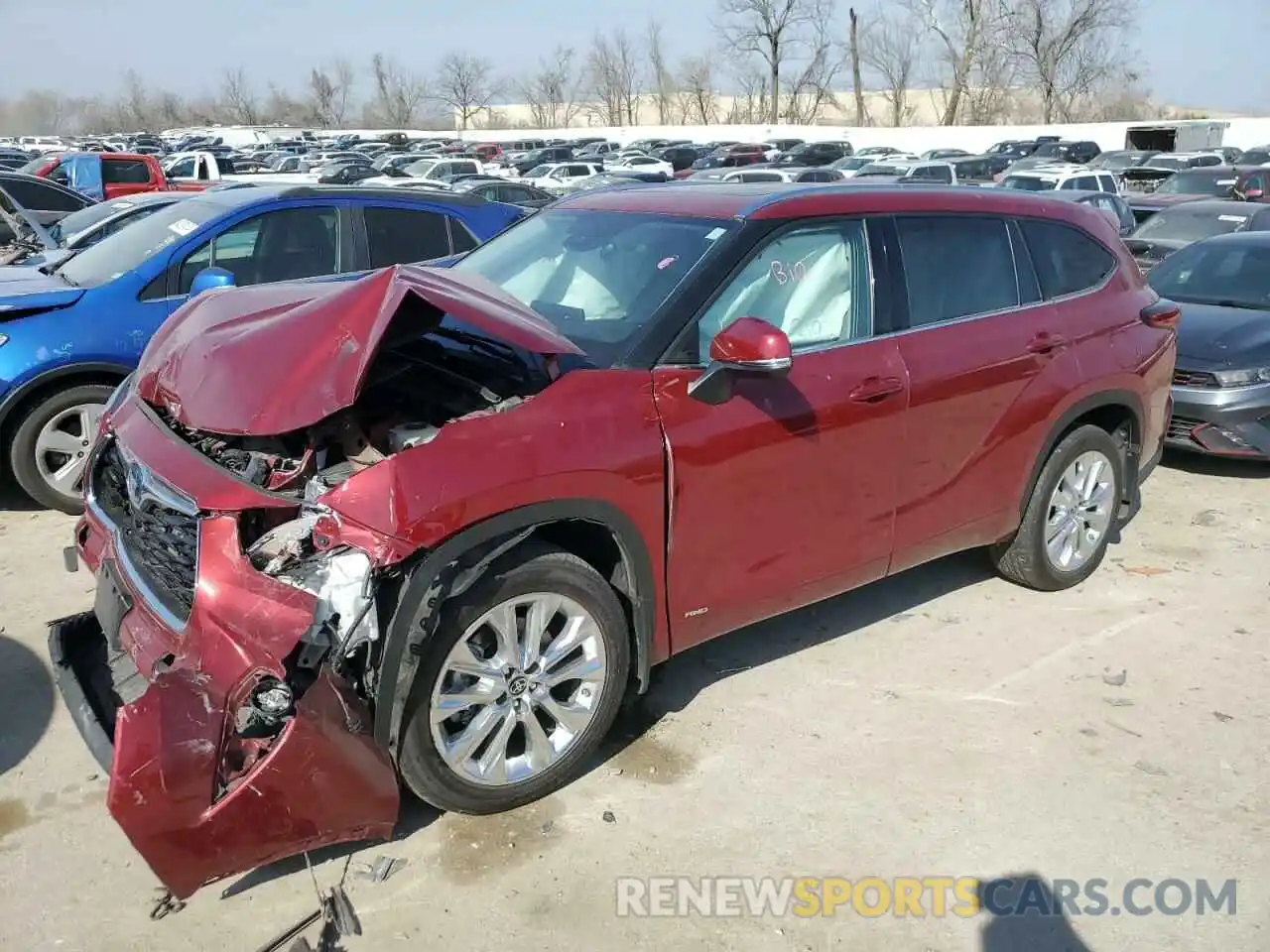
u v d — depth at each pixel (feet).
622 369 10.89
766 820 10.87
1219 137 146.51
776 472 11.83
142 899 9.48
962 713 12.98
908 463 13.29
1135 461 16.97
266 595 8.90
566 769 10.99
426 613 9.37
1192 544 18.86
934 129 162.09
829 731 12.50
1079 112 223.92
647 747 12.04
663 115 270.26
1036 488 15.58
